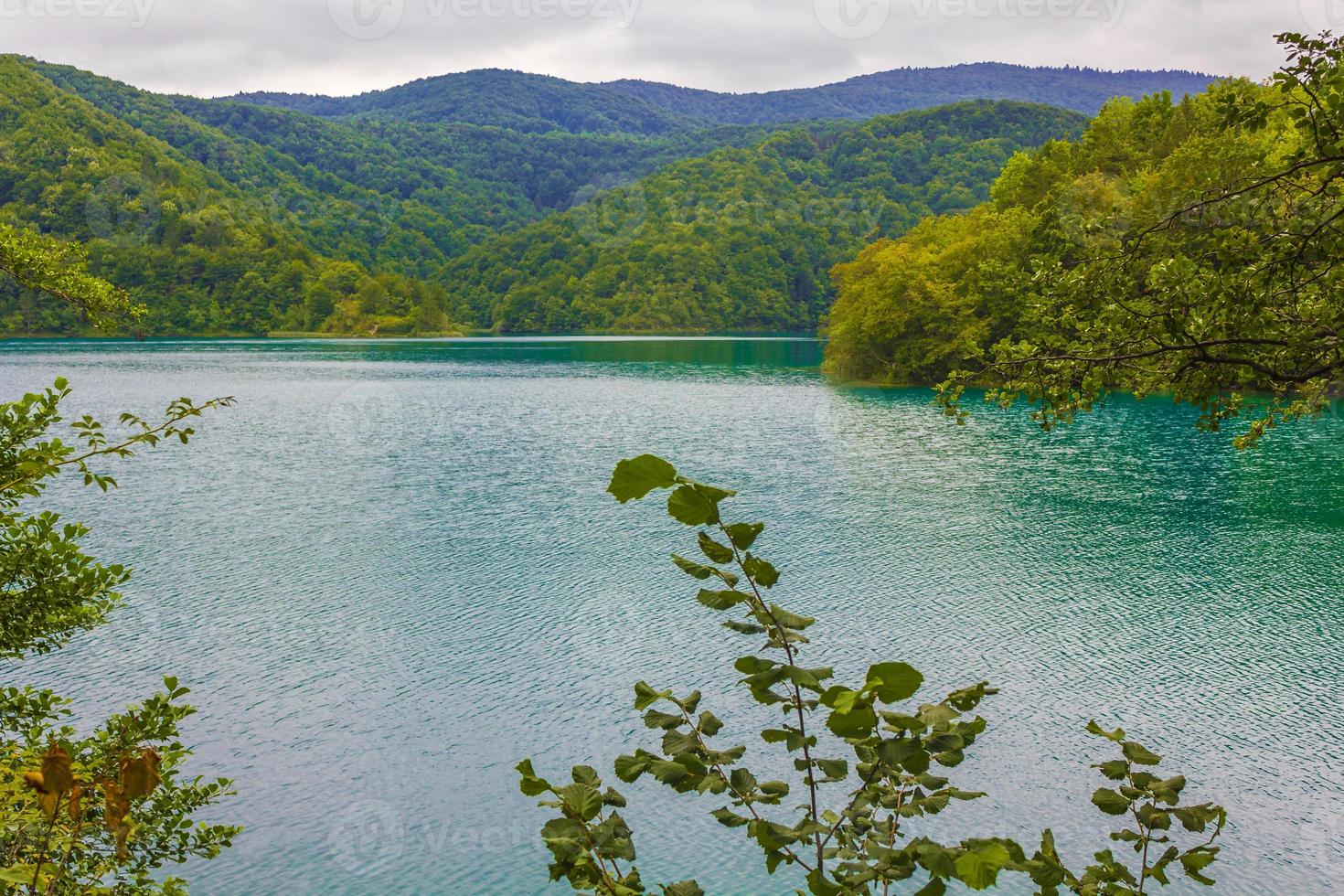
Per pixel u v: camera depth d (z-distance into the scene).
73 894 5.87
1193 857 3.97
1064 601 23.44
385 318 184.12
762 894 12.94
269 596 24.27
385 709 17.80
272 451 47.75
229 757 16.14
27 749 6.73
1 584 7.41
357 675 19.33
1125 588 24.39
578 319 199.75
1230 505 33.19
